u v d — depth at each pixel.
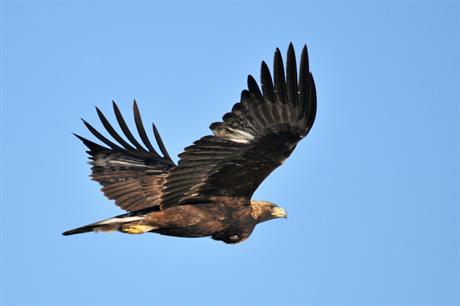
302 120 15.00
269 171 15.88
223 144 15.28
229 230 16.61
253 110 14.96
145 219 16.14
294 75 14.79
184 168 15.68
